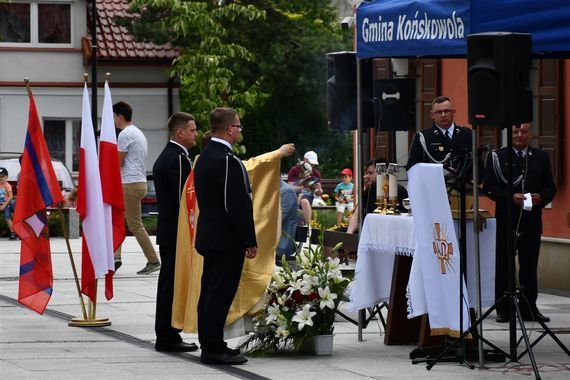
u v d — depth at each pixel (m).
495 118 18.70
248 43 85.62
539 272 30.98
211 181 19.08
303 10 90.06
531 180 25.55
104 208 24.47
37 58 76.19
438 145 22.33
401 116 27.16
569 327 24.42
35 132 24.20
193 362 19.88
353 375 18.62
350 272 22.77
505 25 19.08
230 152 19.34
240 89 82.31
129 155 33.41
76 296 29.78
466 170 19.56
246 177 19.27
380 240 21.36
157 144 77.81
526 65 18.75
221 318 19.47
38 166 24.16
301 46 86.81
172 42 76.06
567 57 23.58
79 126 76.81
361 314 22.38
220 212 19.20
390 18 21.59
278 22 86.31
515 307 19.39
